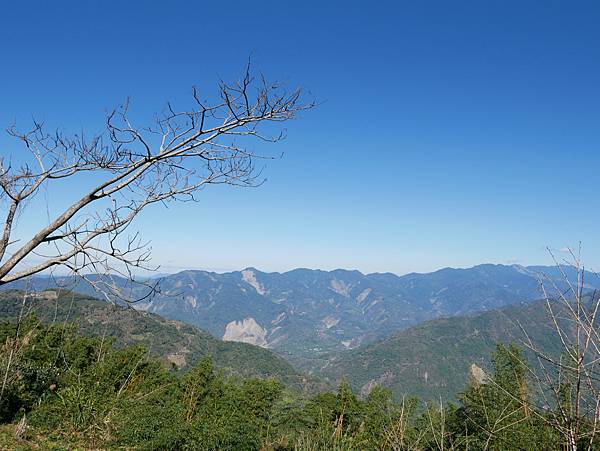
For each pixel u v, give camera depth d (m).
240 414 13.66
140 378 14.94
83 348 14.78
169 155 6.57
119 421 11.52
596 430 2.76
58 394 11.99
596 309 2.70
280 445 13.66
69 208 6.29
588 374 2.66
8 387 11.43
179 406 13.33
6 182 6.34
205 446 10.98
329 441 9.73
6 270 6.05
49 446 9.68
